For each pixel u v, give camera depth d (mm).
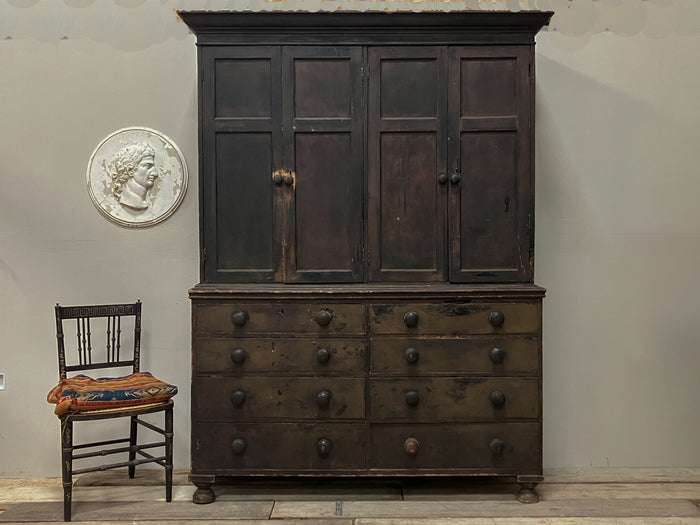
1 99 2801
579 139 2844
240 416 2406
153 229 2846
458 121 2408
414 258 2441
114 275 2846
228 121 2414
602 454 2896
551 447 2898
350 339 2393
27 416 2844
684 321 2875
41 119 2809
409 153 2422
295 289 2387
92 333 2848
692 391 2885
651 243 2861
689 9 2820
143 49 2812
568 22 2828
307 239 2439
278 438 2410
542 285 2867
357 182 2422
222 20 2359
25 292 2832
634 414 2893
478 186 2424
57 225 2830
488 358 2395
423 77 2410
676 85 2832
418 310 2387
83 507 2443
